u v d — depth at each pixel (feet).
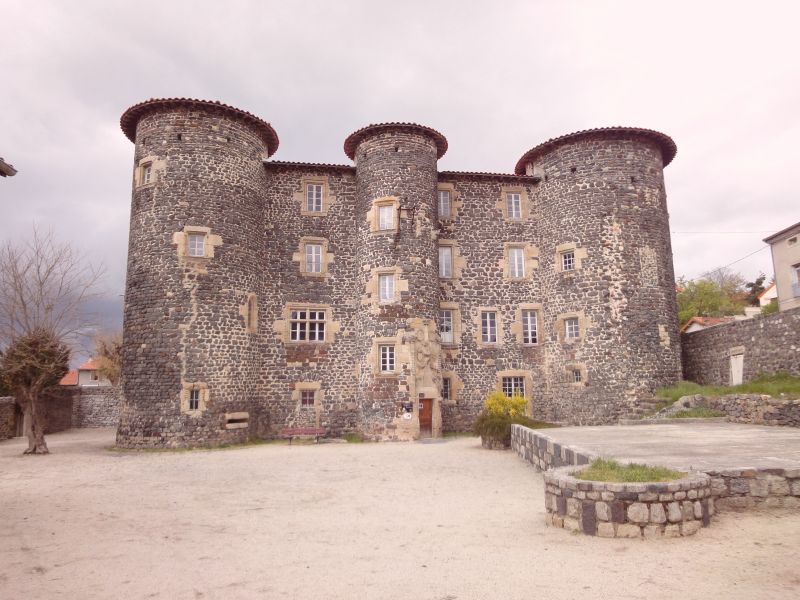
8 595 16.14
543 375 72.95
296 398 68.44
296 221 72.08
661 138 72.95
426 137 71.67
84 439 76.84
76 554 20.18
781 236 78.48
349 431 68.69
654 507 19.65
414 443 60.29
